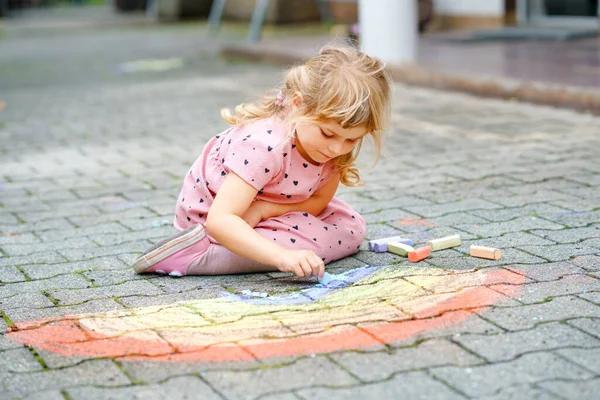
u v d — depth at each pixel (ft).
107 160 18.37
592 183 14.51
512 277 10.05
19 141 20.77
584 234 11.71
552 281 9.86
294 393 7.43
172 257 10.66
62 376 7.97
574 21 36.42
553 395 7.23
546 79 23.88
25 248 12.29
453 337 8.43
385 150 18.02
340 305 9.45
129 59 38.11
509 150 17.49
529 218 12.64
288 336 8.64
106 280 10.71
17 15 71.72
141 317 9.35
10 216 14.17
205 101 25.82
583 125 19.70
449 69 26.66
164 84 29.89
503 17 37.47
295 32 44.70
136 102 26.18
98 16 68.03
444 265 10.64
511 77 24.49
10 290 10.43
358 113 9.54
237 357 8.20
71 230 13.21
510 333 8.46
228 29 50.01
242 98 26.13
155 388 7.65
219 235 9.97
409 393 7.35
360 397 7.31
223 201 10.01
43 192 15.76
